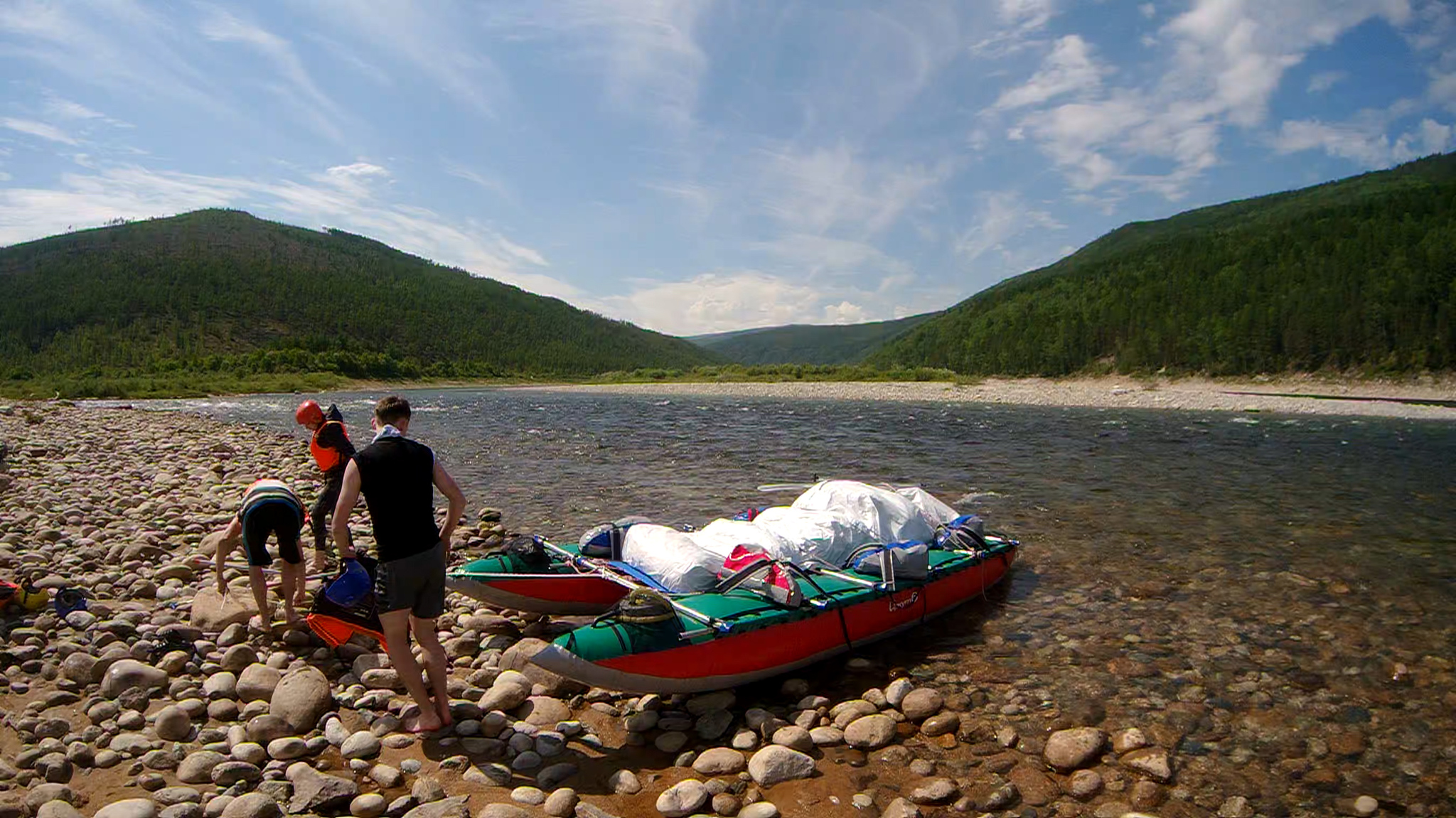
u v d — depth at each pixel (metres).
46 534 8.86
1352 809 4.14
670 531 6.76
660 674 5.11
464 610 7.19
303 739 4.58
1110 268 116.88
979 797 4.22
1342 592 7.77
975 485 14.21
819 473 15.88
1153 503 12.42
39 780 4.02
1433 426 27.23
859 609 6.20
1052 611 7.25
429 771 4.37
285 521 6.05
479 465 17.05
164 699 5.04
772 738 4.86
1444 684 5.64
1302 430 25.67
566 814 3.96
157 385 59.34
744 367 96.25
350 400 52.50
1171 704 5.36
